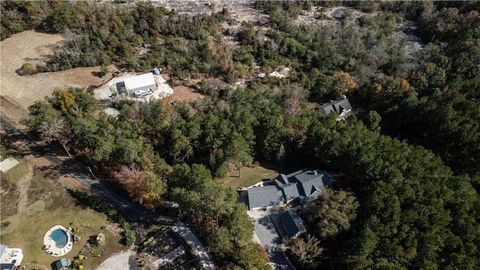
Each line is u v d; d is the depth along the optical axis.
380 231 78.38
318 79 142.12
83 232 86.62
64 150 105.19
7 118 113.94
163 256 83.50
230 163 98.81
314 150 102.44
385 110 128.12
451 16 170.62
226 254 78.94
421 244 76.31
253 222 88.69
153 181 88.44
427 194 84.19
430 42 164.62
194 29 154.00
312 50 158.88
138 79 126.56
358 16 191.62
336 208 84.50
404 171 90.81
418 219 79.44
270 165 106.44
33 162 101.56
